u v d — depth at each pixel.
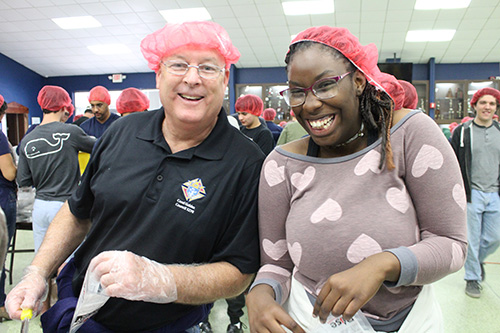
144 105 2.78
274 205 0.90
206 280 0.89
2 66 9.38
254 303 0.81
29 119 10.45
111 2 6.35
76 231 1.15
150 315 0.94
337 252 0.76
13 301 0.92
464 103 9.28
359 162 0.80
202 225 0.93
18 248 3.75
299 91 0.79
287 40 8.04
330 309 0.66
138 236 0.93
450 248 0.71
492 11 6.43
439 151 0.74
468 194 2.59
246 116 3.14
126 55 9.34
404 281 0.68
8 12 6.77
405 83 1.99
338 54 0.76
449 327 2.23
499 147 2.54
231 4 6.31
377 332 0.77
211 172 0.96
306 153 0.89
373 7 6.35
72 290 1.05
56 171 2.21
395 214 0.75
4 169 2.25
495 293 2.70
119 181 0.98
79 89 11.15
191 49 0.93
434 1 6.14
